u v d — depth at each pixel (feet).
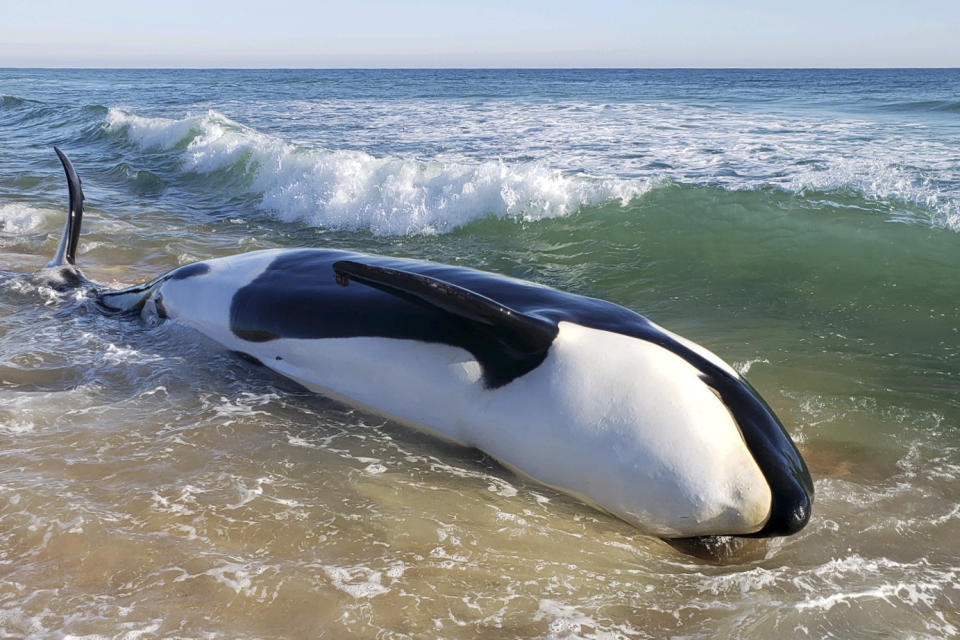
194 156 53.06
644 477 13.07
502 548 12.67
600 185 35.42
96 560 11.67
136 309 22.40
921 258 27.22
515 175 36.73
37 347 20.45
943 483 14.76
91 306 23.39
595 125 70.08
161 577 11.33
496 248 32.60
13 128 85.66
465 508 13.74
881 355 20.56
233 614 10.61
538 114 85.20
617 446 13.29
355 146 57.88
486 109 95.86
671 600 11.55
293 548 12.29
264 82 260.83
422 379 15.71
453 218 35.60
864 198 34.04
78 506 13.08
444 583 11.64
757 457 12.85
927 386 18.71
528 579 11.87
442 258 31.50
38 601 10.73
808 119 74.18
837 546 13.00
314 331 17.53
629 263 29.27
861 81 234.79
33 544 12.04
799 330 22.44
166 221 37.93
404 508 13.64
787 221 31.48
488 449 14.94
